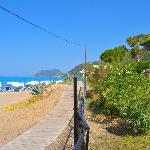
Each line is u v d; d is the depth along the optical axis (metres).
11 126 24.72
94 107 25.95
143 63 37.81
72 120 22.62
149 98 19.14
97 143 16.56
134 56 64.25
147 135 17.73
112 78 24.36
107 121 21.95
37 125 21.16
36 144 16.34
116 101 21.84
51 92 43.22
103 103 23.84
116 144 16.36
